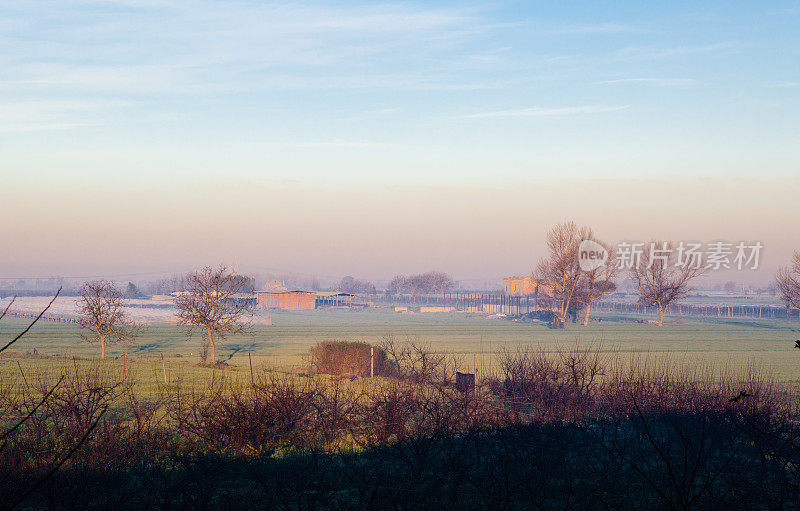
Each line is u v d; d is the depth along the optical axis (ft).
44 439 46.70
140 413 60.80
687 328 349.00
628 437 59.21
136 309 473.26
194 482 42.70
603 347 223.92
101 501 38.24
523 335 285.64
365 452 51.26
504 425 55.88
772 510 38.01
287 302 597.93
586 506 38.58
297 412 53.36
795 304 357.41
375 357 118.62
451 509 37.19
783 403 72.13
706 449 55.21
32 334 263.49
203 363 142.41
